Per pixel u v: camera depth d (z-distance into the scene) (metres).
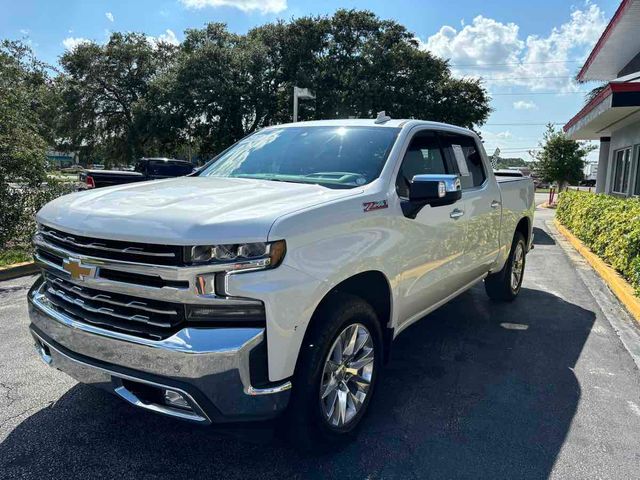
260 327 2.43
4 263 7.58
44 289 3.10
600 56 16.83
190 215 2.50
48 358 3.01
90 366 2.66
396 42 32.34
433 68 31.61
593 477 2.86
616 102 9.53
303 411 2.71
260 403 2.47
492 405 3.67
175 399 2.52
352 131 4.01
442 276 4.09
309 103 31.77
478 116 32.66
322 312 2.80
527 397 3.80
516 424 3.41
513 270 6.22
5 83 9.44
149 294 2.45
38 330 3.02
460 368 4.31
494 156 16.83
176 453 2.99
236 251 2.39
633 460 3.03
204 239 2.35
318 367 2.72
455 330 5.28
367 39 32.53
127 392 2.61
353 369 3.08
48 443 3.05
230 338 2.38
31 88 10.34
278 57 32.88
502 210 5.37
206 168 4.33
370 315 3.14
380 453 3.04
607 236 8.62
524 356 4.61
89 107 36.72
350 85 31.55
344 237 2.88
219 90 30.14
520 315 5.85
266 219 2.50
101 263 2.56
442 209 3.93
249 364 2.42
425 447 3.12
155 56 38.28
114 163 40.12
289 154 3.96
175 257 2.37
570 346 4.88
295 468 2.88
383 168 3.52
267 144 4.26
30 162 8.98
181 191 3.10
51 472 2.78
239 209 2.63
